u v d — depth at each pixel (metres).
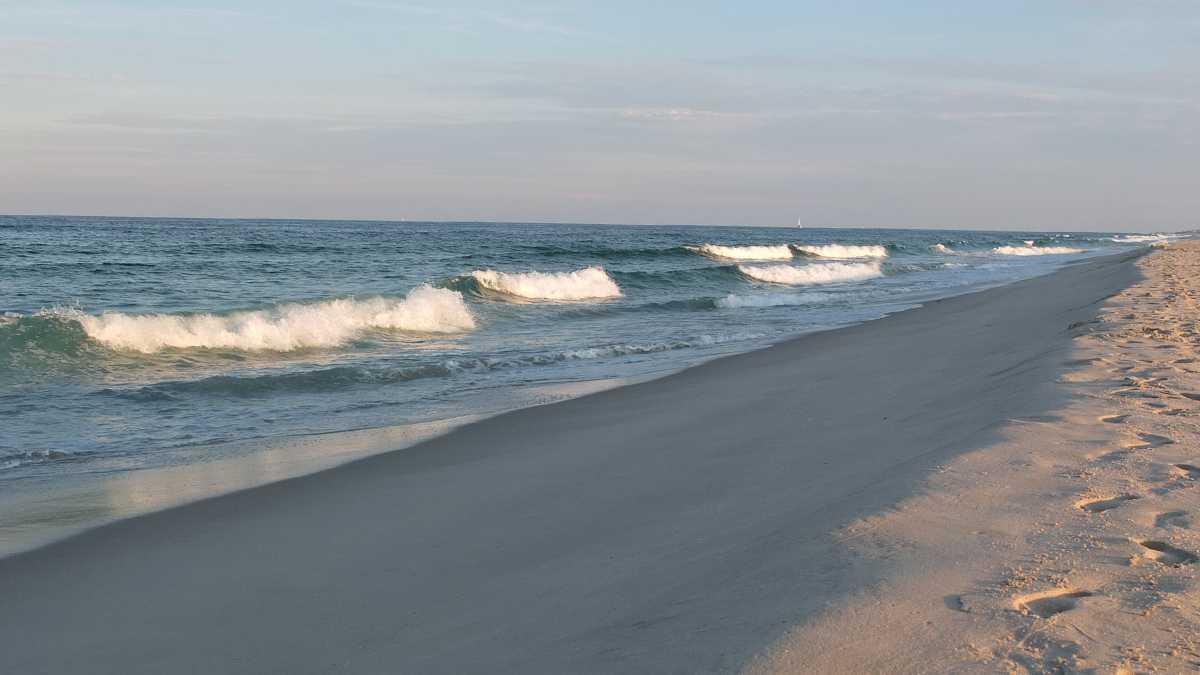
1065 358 7.90
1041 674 2.48
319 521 5.28
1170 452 4.80
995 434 5.23
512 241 64.56
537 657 3.04
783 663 2.62
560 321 18.20
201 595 4.14
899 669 2.55
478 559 4.40
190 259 33.41
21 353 11.12
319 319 14.78
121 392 9.88
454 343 14.42
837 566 3.35
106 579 4.40
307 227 116.44
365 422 8.48
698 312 20.11
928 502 4.02
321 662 3.31
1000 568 3.22
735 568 3.60
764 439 6.53
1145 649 2.59
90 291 20.58
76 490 6.16
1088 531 3.60
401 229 121.19
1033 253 62.72
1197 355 7.96
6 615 3.97
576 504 5.28
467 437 7.61
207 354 12.49
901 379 8.85
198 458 7.10
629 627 3.17
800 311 19.97
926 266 40.84
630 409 8.59
